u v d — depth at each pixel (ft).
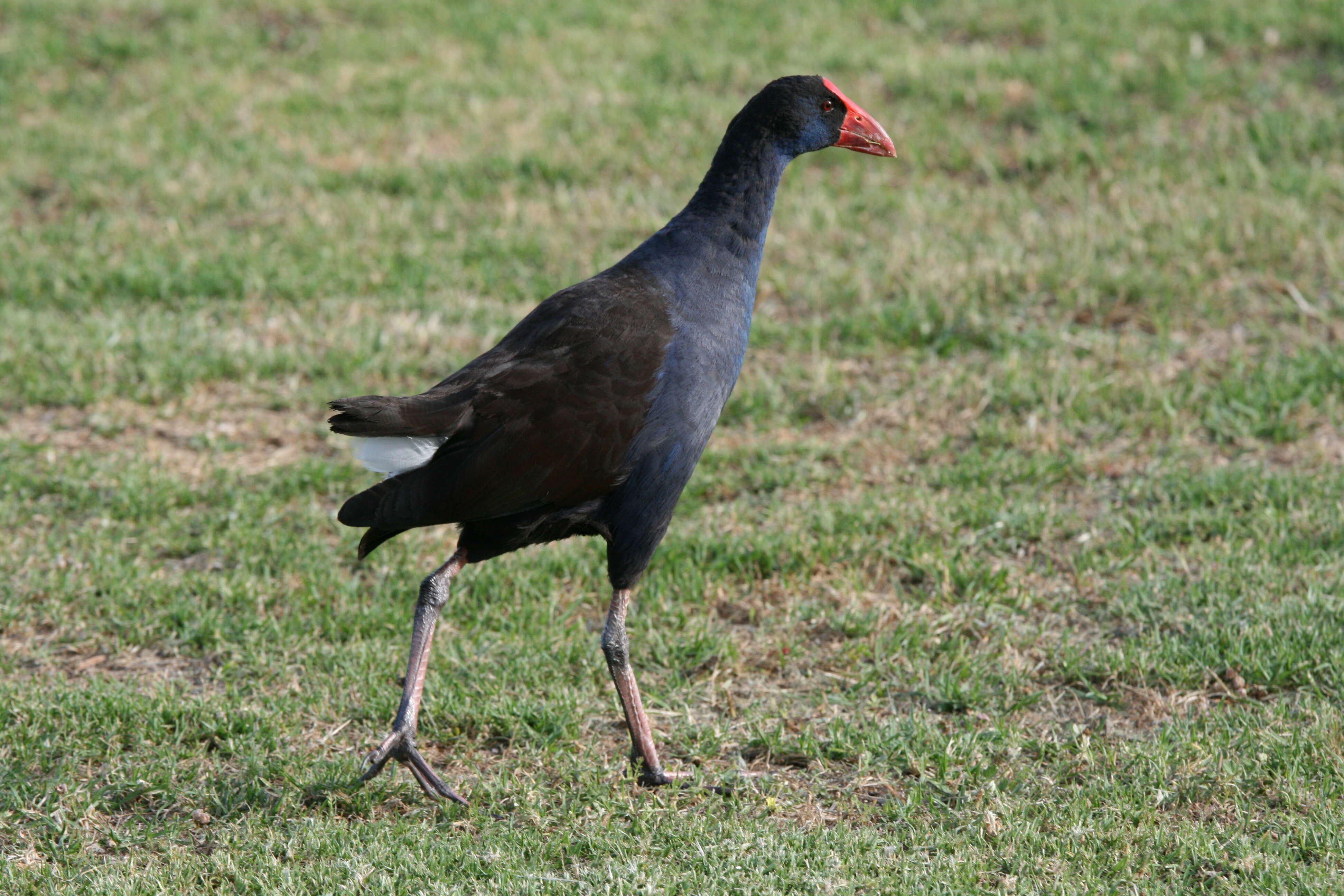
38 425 43.62
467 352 47.57
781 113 28.73
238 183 60.59
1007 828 25.23
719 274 28.04
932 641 32.65
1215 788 26.32
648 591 34.71
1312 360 44.37
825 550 36.06
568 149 63.26
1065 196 58.13
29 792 26.71
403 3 79.15
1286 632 31.27
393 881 23.62
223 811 26.43
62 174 61.46
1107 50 69.72
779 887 23.66
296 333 49.16
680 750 28.99
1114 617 33.55
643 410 26.17
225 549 36.94
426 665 26.71
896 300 51.31
